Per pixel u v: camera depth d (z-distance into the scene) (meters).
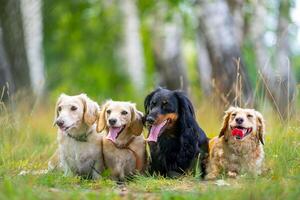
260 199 7.39
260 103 11.34
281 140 10.13
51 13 30.47
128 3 27.22
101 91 30.28
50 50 34.28
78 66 33.84
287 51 21.59
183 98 9.81
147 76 30.47
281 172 8.80
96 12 29.69
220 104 14.47
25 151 11.30
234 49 16.95
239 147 9.45
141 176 9.29
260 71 12.02
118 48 30.70
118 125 9.38
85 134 9.55
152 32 26.03
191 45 38.38
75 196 7.42
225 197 7.43
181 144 9.76
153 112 9.59
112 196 7.67
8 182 7.79
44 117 14.57
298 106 11.94
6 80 16.23
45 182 8.57
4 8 19.66
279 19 24.14
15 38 19.72
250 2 25.00
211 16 17.38
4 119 11.57
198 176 9.34
